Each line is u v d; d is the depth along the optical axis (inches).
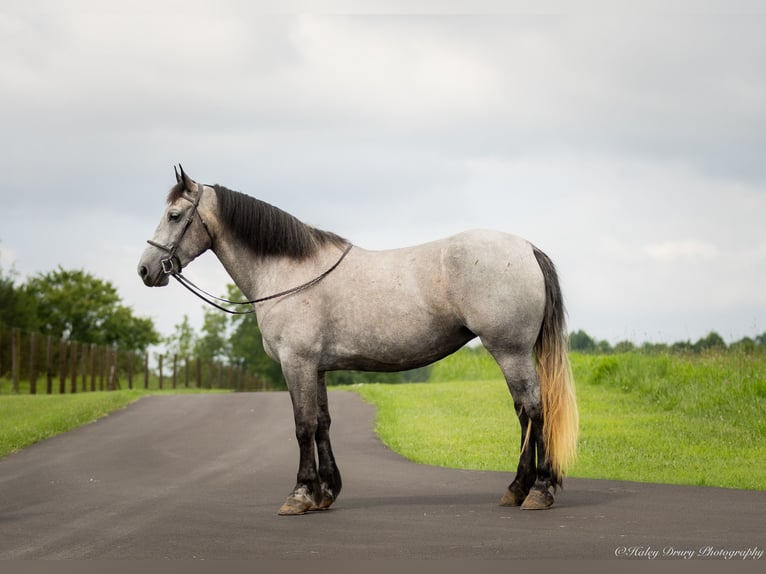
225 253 376.5
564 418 340.5
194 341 3508.9
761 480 414.3
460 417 761.0
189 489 434.0
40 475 503.5
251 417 808.9
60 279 2758.4
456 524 317.1
